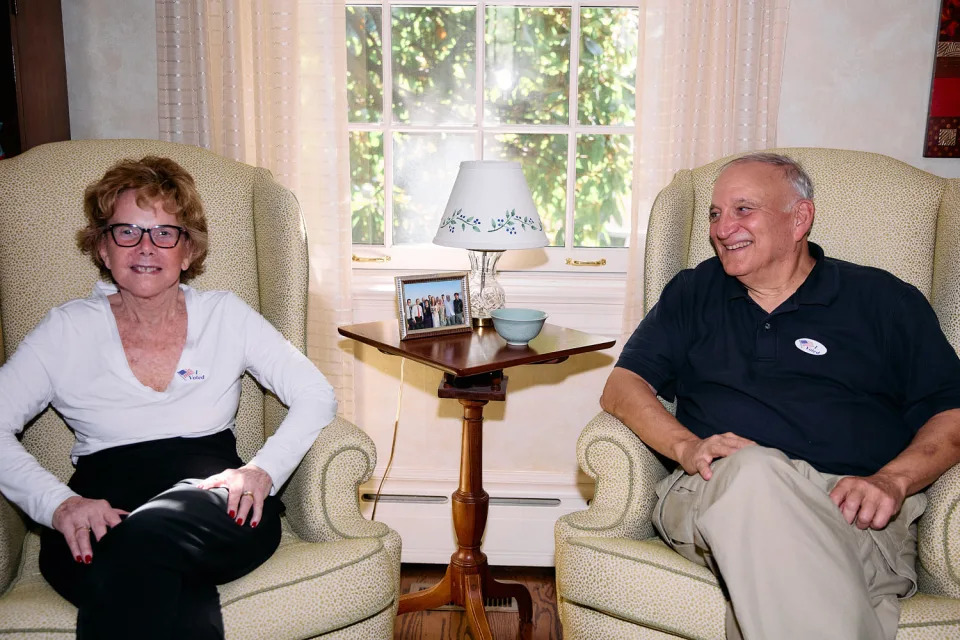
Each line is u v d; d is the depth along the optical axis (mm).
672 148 2195
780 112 2338
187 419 1579
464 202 1916
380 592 1431
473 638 2023
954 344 1693
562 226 2480
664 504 1584
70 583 1294
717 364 1730
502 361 1698
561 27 2377
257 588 1323
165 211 1525
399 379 2424
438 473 2453
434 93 2414
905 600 1367
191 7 2146
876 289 1692
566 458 2465
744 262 1673
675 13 2145
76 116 2346
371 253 2467
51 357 1523
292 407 1598
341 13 2160
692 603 1389
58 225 1709
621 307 2389
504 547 2473
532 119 2428
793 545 1261
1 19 1952
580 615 1529
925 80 2311
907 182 1859
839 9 2283
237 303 1688
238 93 2174
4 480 1380
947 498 1405
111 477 1483
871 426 1615
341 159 2211
